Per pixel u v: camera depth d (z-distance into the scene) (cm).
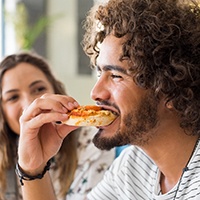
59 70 413
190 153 111
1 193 194
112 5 112
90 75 409
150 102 107
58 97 118
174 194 112
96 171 188
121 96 106
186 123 109
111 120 108
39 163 128
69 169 190
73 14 414
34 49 407
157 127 108
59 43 414
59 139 129
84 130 197
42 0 404
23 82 195
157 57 106
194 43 108
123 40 107
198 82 108
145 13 108
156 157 113
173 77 106
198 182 107
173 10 110
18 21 391
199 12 113
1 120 198
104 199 134
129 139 108
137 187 124
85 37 129
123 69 106
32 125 121
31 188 131
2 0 392
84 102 411
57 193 190
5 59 200
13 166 197
